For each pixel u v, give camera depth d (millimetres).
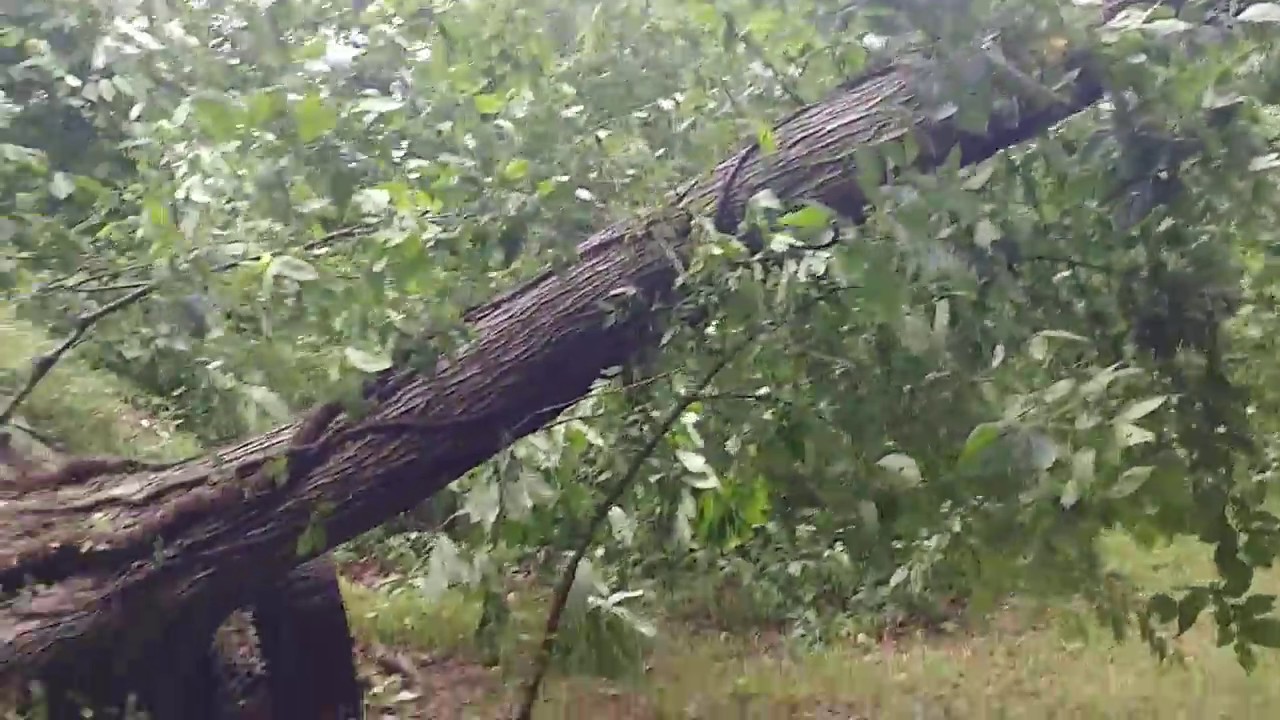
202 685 3145
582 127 3271
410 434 2602
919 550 3094
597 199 3070
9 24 3354
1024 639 6512
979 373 2654
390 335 2535
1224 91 2518
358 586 6676
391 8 3244
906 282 2389
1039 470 2092
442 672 5883
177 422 4465
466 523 3018
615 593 3262
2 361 3486
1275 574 6035
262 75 2902
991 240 2479
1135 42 2449
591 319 2654
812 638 4934
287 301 2486
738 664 5859
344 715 3729
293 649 3621
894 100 2686
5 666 2373
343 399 2521
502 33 3266
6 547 2498
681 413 2984
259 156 2467
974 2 2357
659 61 3457
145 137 3059
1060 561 2605
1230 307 2967
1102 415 2242
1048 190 2797
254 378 2717
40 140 3428
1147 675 6027
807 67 2912
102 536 2547
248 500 2572
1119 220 2697
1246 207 2938
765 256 2578
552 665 3717
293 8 3018
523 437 2756
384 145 2812
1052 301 2926
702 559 3668
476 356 2652
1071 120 2801
